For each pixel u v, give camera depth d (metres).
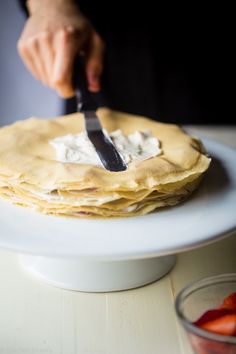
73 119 0.78
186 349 0.52
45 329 0.54
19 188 0.61
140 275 0.60
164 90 1.25
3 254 0.67
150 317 0.56
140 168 0.61
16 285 0.61
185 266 0.64
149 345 0.53
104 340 0.53
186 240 0.55
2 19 1.50
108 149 0.66
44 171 0.61
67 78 0.89
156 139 0.71
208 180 0.69
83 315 0.56
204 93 1.26
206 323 0.48
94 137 0.69
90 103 0.83
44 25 0.96
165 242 0.55
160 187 0.60
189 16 1.20
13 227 0.58
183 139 0.72
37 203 0.60
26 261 0.64
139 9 1.19
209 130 1.03
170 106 1.27
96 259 0.53
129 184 0.59
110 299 0.59
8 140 0.69
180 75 1.24
